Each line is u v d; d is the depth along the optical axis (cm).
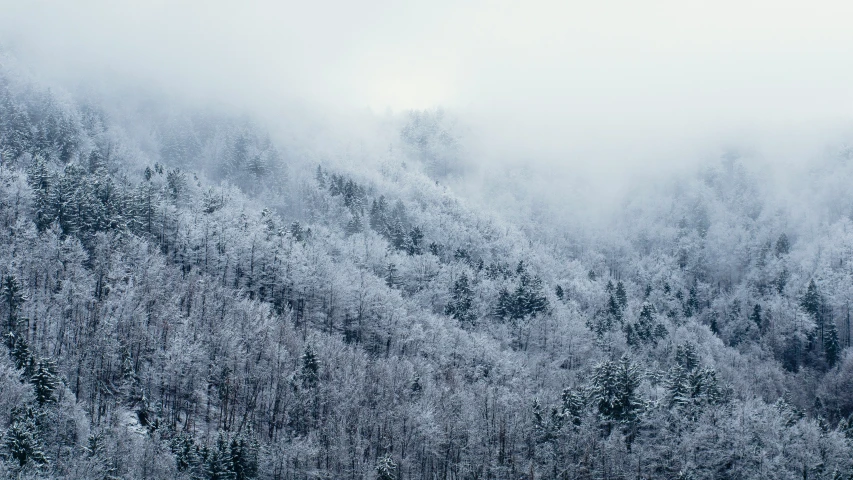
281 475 8569
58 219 12525
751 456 9819
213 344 10238
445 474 9606
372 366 11275
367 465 8825
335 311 13600
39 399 7631
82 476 6662
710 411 10438
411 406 10062
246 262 13775
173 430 8594
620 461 9638
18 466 6391
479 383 11938
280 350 10400
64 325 9650
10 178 13138
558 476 9475
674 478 9712
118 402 8819
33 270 10575
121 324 9744
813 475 9831
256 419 9669
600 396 10769
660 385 12750
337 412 9594
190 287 11719
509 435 10075
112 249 12056
